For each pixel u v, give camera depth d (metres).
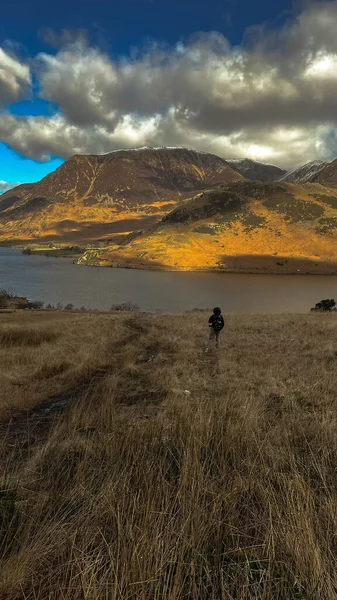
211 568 2.03
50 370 9.16
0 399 6.38
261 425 4.38
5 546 2.26
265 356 10.30
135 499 2.59
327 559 2.02
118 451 3.62
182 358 10.25
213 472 3.17
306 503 2.49
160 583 1.88
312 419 4.62
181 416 4.55
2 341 14.40
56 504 2.70
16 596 1.85
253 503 2.65
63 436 4.20
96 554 2.15
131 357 10.55
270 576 1.91
